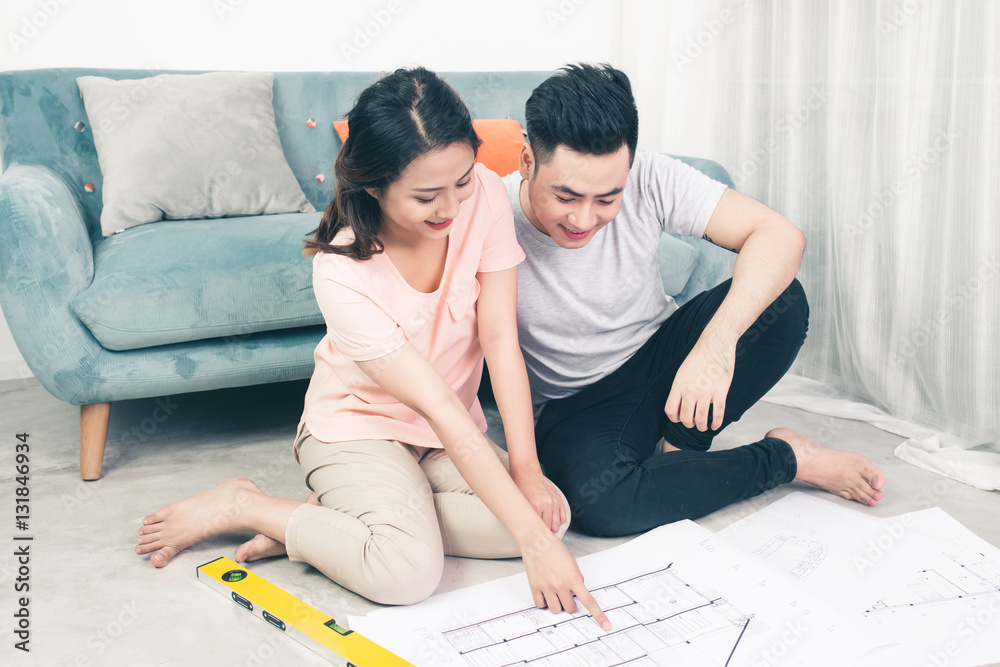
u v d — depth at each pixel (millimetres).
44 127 1873
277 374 1598
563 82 1006
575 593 947
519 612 989
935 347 1619
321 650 938
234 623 1015
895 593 1019
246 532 1268
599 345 1337
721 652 885
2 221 1400
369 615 994
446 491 1175
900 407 1703
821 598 975
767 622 933
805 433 1653
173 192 1793
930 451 1525
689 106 2275
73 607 1052
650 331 1393
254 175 1891
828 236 1872
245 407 1895
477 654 905
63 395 1438
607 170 1002
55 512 1340
